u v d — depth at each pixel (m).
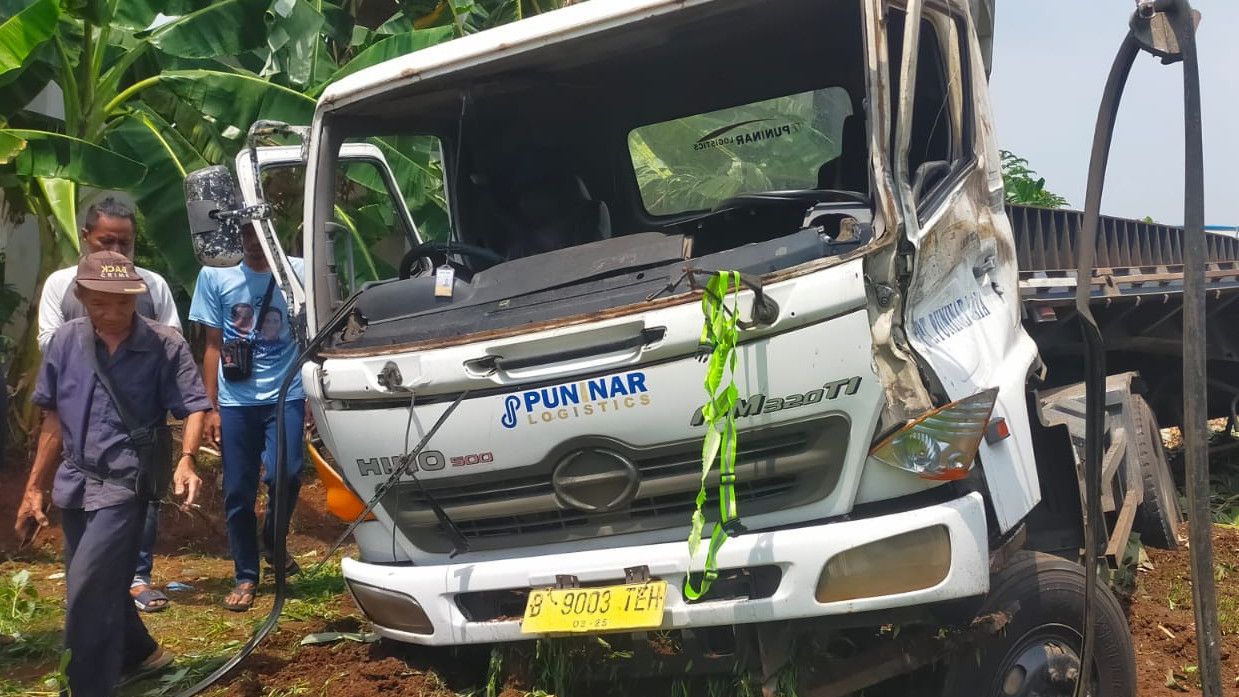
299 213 10.71
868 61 3.85
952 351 4.06
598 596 3.90
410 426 4.13
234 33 8.97
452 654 4.74
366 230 9.54
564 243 5.41
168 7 8.81
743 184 5.37
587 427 3.91
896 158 3.87
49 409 4.71
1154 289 7.21
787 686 3.86
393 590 4.28
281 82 9.87
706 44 4.66
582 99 5.20
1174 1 3.37
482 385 4.01
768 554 3.71
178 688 4.89
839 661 3.97
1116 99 3.59
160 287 5.93
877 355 3.70
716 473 3.85
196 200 4.77
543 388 3.93
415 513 4.32
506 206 5.51
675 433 3.83
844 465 3.78
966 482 3.90
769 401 3.73
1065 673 4.03
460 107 5.07
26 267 11.13
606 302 3.95
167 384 4.71
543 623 3.94
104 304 4.51
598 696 4.40
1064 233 7.41
